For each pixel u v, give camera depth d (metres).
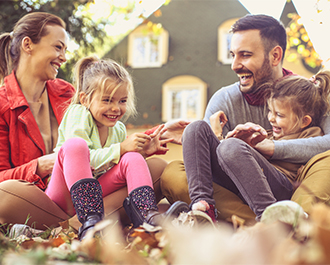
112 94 1.59
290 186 1.51
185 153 1.41
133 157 1.45
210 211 1.29
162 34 11.80
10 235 1.31
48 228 1.44
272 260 0.64
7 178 1.66
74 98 1.78
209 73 11.31
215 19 11.80
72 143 1.36
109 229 1.25
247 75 1.83
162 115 11.17
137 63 11.81
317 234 0.61
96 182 1.29
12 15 5.02
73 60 5.15
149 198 1.32
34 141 1.85
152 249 0.91
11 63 2.03
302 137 1.71
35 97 2.00
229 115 1.89
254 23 1.81
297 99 1.70
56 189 1.54
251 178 1.25
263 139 1.52
